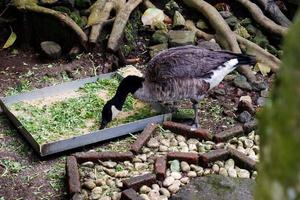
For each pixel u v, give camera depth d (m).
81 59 3.18
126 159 2.34
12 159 2.40
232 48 3.19
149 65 2.47
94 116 2.67
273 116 0.51
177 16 3.38
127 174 2.26
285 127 0.49
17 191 2.20
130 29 3.35
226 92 2.96
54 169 2.33
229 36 3.25
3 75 3.08
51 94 2.83
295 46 0.49
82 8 3.41
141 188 2.14
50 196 2.18
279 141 0.50
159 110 2.74
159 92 2.47
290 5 3.64
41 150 2.33
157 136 2.52
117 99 2.52
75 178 2.15
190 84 2.43
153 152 2.42
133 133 2.56
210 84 2.48
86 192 2.15
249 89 2.97
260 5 3.53
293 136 0.49
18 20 3.36
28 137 2.45
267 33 3.42
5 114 2.73
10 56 3.28
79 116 2.67
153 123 2.58
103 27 3.29
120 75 2.96
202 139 2.51
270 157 0.51
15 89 2.95
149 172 2.28
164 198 2.11
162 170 2.22
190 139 2.52
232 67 2.52
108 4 3.38
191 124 2.67
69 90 2.88
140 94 2.52
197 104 2.54
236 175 2.26
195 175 2.26
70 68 3.11
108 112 2.50
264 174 0.53
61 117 2.64
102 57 3.21
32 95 2.79
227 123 2.70
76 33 3.19
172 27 3.40
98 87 2.92
